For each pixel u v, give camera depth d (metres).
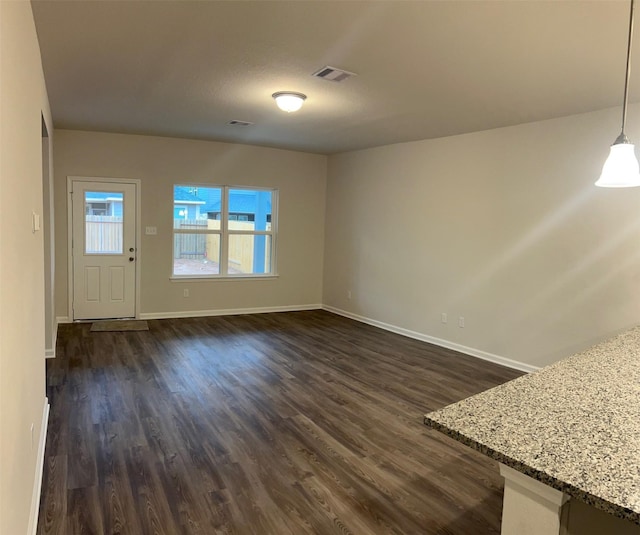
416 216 5.94
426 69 3.20
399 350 5.38
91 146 6.03
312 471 2.66
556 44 2.69
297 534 2.11
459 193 5.35
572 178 4.26
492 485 2.56
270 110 4.56
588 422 1.37
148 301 6.54
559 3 2.20
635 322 3.88
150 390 3.86
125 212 6.29
